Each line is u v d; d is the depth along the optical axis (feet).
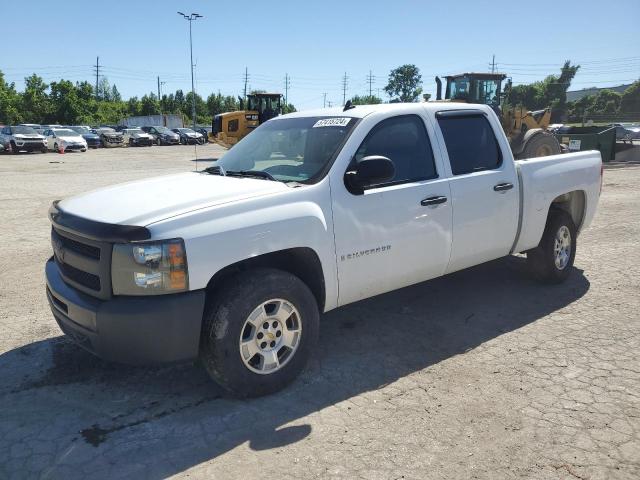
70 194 44.01
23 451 10.00
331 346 14.48
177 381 12.59
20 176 60.54
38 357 13.84
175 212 10.77
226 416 11.10
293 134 14.52
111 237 10.28
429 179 14.43
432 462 9.62
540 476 9.23
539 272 18.67
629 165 61.93
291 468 9.47
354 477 9.23
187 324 10.54
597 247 24.64
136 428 10.71
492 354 13.89
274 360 11.80
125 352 10.47
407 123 14.43
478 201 15.38
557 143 48.26
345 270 12.79
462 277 20.12
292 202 11.87
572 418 10.91
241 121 87.51
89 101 237.66
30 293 18.76
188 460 9.72
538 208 17.25
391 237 13.50
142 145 147.43
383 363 13.48
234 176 13.84
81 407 11.50
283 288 11.62
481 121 16.30
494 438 10.30
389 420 10.95
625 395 11.75
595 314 16.48
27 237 27.32
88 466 9.57
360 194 12.91
